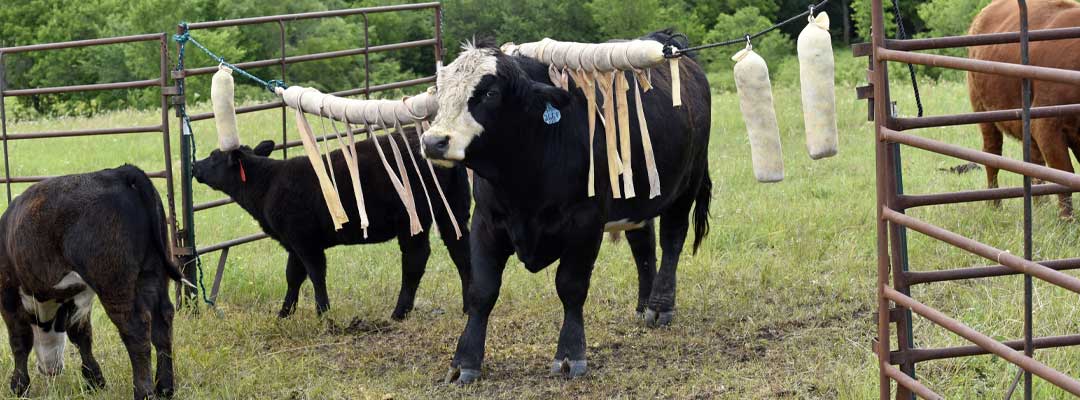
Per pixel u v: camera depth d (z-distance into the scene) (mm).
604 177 6207
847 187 10977
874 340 4766
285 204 7855
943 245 8320
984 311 6645
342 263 9438
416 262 7848
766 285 8000
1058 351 5773
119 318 5824
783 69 46594
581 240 6219
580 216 6184
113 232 5715
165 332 6082
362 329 7676
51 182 5836
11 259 5906
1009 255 3768
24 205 5801
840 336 6734
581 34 54969
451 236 7945
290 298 8086
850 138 13984
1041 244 8039
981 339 3998
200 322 7672
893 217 4391
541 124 5895
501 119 5723
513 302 7988
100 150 16438
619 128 5883
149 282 5980
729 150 14062
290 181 7875
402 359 6973
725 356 6609
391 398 6203
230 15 43562
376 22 49906
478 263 6410
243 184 8109
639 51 5457
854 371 5910
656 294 7316
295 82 43094
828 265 8352
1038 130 8344
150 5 39969
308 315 7977
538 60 6273
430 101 6023
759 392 5875
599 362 6629
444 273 9094
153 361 6691
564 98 5664
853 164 12289
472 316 6453
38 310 6109
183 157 8023
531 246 6250
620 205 6637
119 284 5781
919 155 12242
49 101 42375
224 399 6195
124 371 6566
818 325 7066
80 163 15406
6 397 6203
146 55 39375
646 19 52688
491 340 7168
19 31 44812
